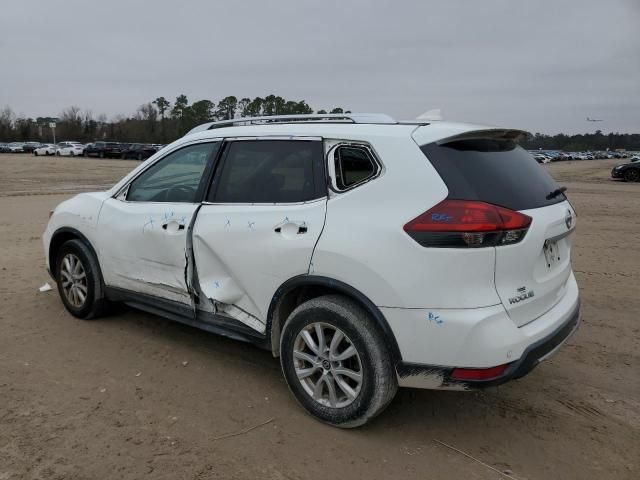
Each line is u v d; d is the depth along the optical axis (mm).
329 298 3102
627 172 29438
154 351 4246
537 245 2928
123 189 4430
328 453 2963
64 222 4773
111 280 4465
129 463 2826
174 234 3805
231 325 3641
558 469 2879
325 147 3242
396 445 3059
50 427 3137
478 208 2730
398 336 2844
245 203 3527
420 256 2758
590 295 6031
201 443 3023
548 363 4203
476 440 3137
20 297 5531
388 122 3355
